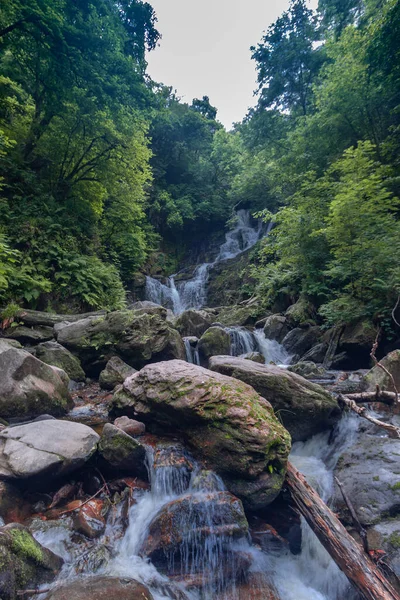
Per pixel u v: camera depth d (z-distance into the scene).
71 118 11.95
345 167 8.70
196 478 3.06
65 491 3.10
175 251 24.86
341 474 3.46
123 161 13.41
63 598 2.02
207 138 28.36
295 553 2.86
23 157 12.32
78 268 10.41
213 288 18.88
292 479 3.04
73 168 13.28
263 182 21.20
